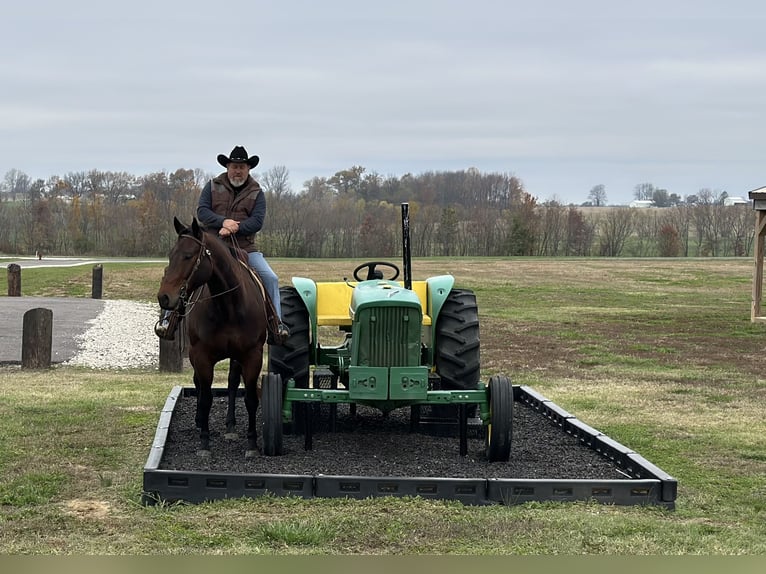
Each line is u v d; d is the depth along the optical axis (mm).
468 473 8164
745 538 6609
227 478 7395
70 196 111125
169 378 15641
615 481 7520
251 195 9477
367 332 8352
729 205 100188
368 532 6516
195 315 8547
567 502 7484
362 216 93688
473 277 49812
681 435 10758
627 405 13008
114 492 7645
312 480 7414
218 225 9336
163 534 6465
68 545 6180
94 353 19141
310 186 116562
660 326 25875
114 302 32719
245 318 8484
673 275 51906
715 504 7715
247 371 8633
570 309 31625
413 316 8352
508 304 33906
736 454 9742
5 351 18781
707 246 94938
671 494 7496
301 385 9758
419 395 8398
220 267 8273
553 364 18422
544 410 11234
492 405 8469
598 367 17953
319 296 10102
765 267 60062
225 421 10359
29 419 10828
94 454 9047
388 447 9242
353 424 10391
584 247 95312
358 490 7438
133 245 89938
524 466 8477
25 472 8211
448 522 6770
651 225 99438
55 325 23875
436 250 94375
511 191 116562
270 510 7098
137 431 10195
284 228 90375
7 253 90375
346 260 76812
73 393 13258
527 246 94375
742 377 16469
